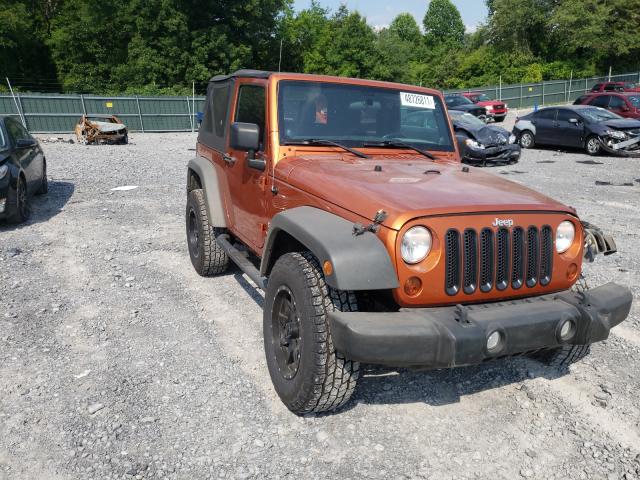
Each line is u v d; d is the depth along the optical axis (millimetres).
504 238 2896
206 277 5586
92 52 45594
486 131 14555
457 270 2785
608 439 3070
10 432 3008
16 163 7750
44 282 5375
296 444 2959
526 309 2820
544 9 51781
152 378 3594
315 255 2859
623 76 44531
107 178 11859
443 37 94625
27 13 43719
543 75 51688
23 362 3773
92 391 3422
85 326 4375
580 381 3680
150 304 4855
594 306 2938
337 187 3162
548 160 15828
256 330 4367
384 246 2717
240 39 42406
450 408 3344
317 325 2871
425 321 2639
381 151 4070
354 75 51062
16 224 7711
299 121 3900
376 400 3402
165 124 29297
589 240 3256
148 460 2805
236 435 3021
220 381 3574
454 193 3039
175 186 10992
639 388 3596
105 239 6969
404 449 2947
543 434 3109
